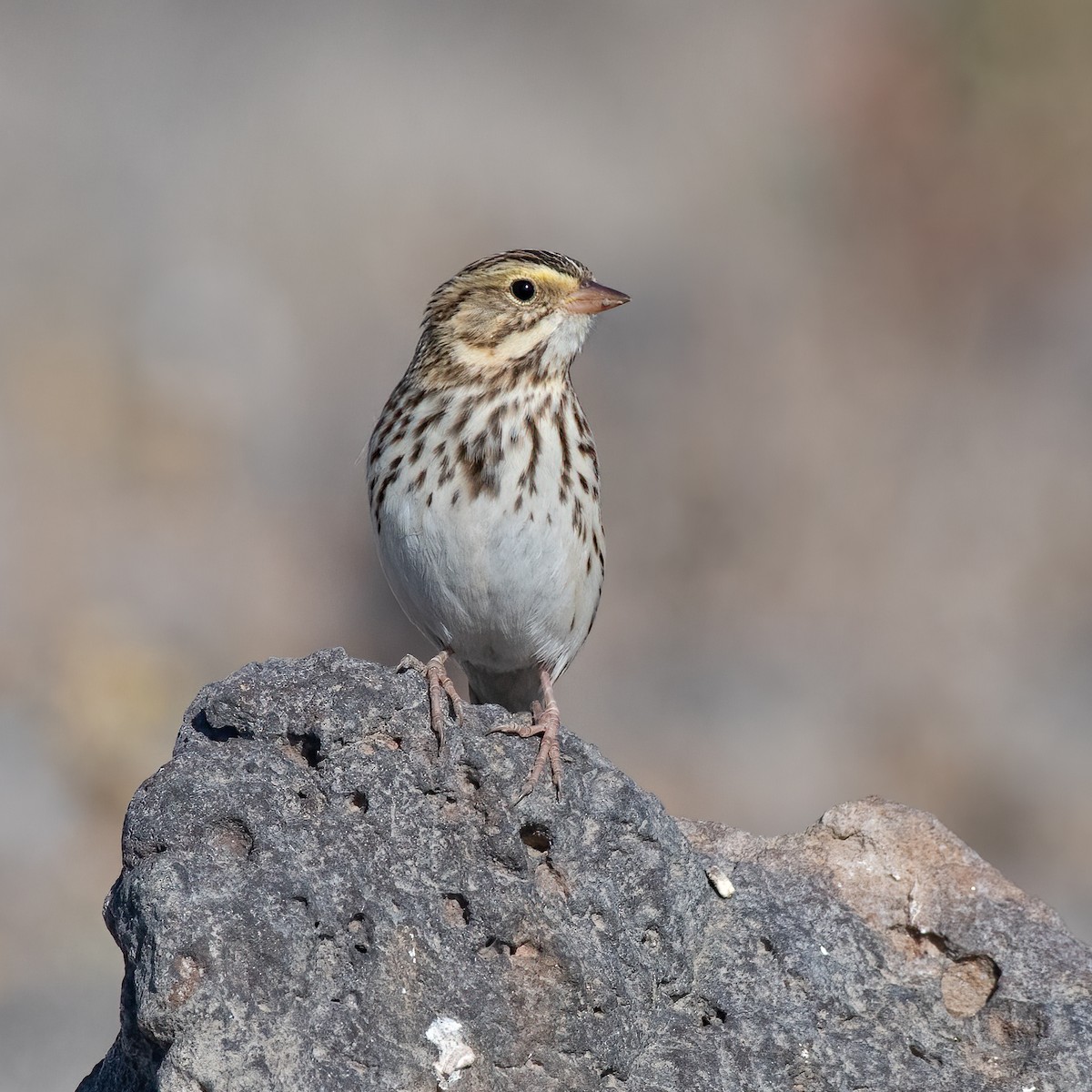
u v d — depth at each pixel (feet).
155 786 18.03
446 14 99.50
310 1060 17.01
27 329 68.74
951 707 58.39
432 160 87.15
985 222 88.33
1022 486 71.00
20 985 38.50
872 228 88.33
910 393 76.89
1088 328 82.43
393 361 73.77
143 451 64.39
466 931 18.26
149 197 80.69
